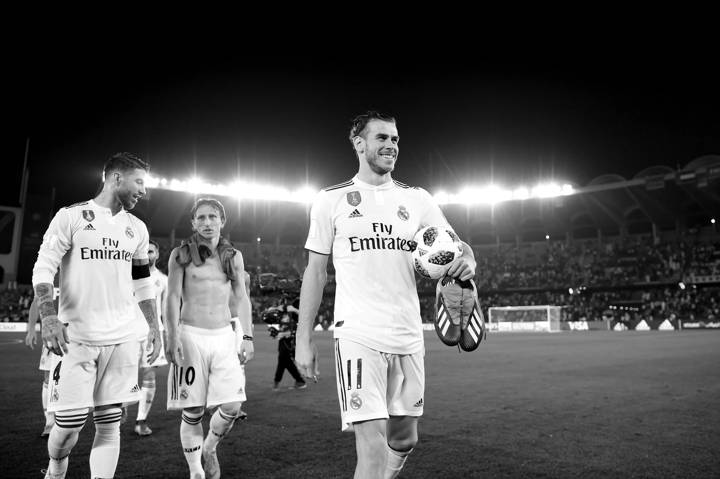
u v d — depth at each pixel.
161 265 7.44
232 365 4.46
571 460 4.53
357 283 3.03
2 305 37.75
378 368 2.92
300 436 5.59
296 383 9.27
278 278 9.23
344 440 5.40
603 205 48.47
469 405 7.23
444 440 5.25
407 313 3.06
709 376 10.08
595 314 44.53
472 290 3.01
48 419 5.57
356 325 2.95
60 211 3.90
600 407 7.00
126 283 4.04
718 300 41.22
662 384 9.08
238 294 4.70
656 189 42.22
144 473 4.35
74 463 4.65
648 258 46.19
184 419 4.25
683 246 45.69
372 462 2.75
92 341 3.78
